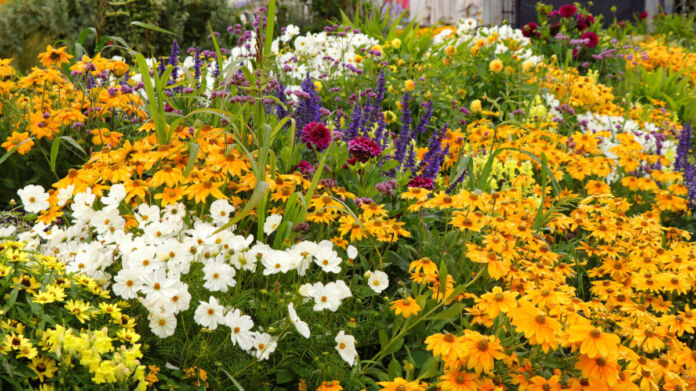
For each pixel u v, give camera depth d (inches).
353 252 93.8
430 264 92.3
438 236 112.5
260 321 89.7
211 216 97.0
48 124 119.3
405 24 382.0
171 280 77.4
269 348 79.0
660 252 111.0
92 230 97.0
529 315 72.5
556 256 97.3
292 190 104.8
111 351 71.4
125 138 136.5
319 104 153.3
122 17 292.7
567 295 86.8
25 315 66.9
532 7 469.1
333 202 100.0
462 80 212.8
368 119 156.1
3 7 285.9
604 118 195.2
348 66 191.5
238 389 77.2
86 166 102.0
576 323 75.7
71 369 66.2
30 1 287.1
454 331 99.4
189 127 113.4
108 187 95.9
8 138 115.0
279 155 123.1
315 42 227.0
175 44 170.2
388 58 228.4
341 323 94.1
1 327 65.0
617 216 118.3
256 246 89.5
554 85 220.1
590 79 229.1
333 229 108.4
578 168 144.9
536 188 137.9
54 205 97.3
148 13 292.8
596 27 321.1
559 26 301.4
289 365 84.7
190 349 79.0
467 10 453.7
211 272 81.8
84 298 78.5
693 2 483.8
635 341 81.0
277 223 97.5
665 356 80.1
